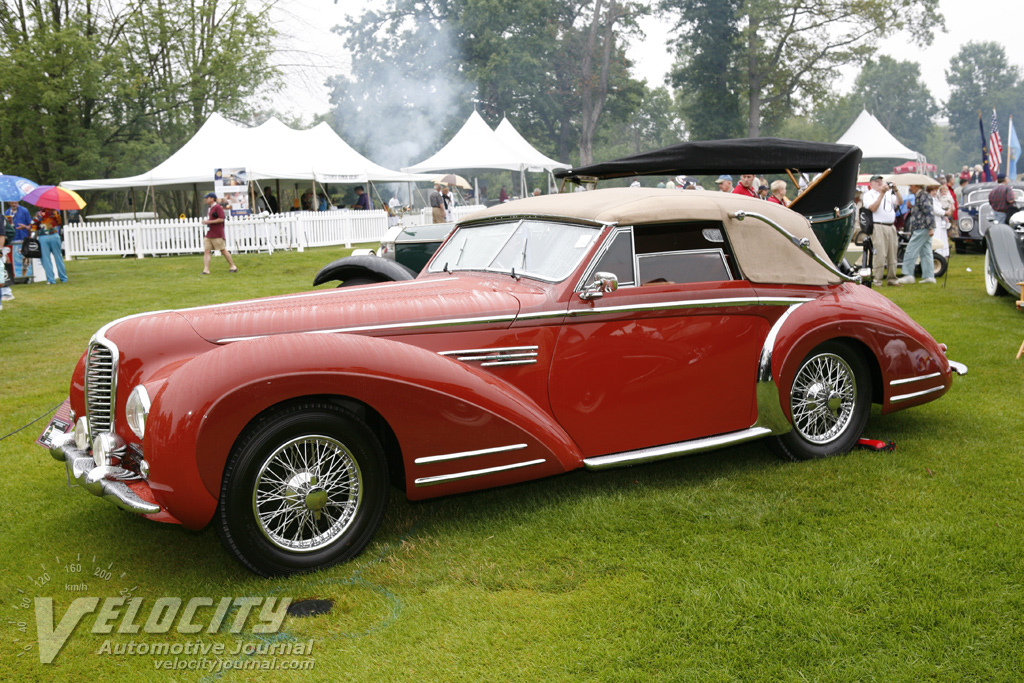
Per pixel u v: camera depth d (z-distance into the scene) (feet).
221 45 114.93
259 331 11.89
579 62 163.32
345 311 12.27
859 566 10.77
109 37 108.99
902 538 11.60
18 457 17.01
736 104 164.55
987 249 34.22
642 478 14.71
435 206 55.83
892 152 106.42
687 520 12.63
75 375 13.38
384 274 23.56
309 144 79.46
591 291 12.78
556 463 12.66
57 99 97.14
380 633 9.65
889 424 17.37
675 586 10.41
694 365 13.82
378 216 74.79
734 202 14.78
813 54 152.66
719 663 8.82
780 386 14.29
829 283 15.37
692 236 14.01
